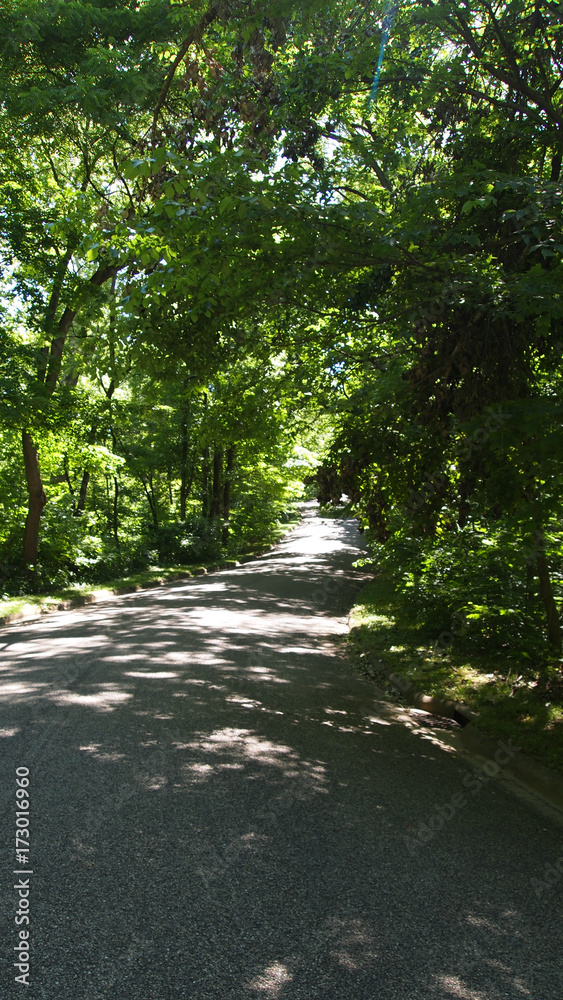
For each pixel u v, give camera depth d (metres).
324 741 6.12
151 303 6.82
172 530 30.80
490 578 9.55
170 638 10.94
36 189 17.09
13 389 16.73
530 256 6.95
